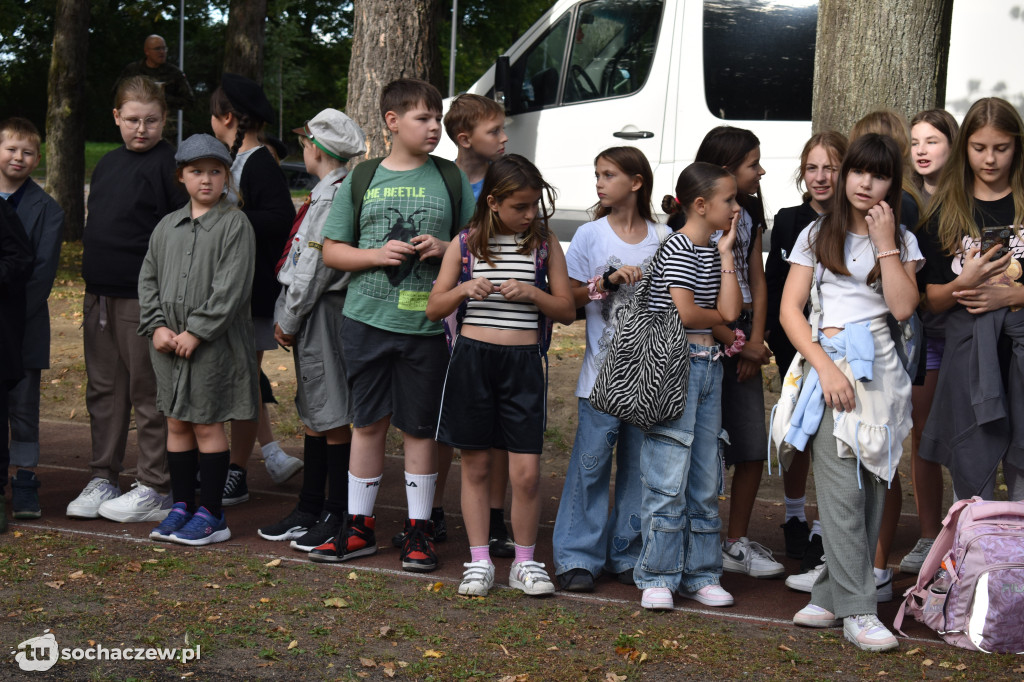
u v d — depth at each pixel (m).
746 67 7.68
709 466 4.33
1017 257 4.12
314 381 4.88
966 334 4.16
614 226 4.49
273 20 41.81
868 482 3.98
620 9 8.23
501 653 3.67
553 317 4.26
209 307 4.79
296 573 4.49
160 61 12.16
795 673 3.57
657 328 4.10
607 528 4.70
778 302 4.90
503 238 4.27
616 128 8.12
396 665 3.53
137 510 5.23
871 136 3.86
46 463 6.48
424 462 4.61
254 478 6.38
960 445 4.17
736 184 4.18
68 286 12.64
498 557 4.90
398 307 4.51
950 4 6.11
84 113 16.91
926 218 4.25
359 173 4.63
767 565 4.73
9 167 5.20
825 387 3.88
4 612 3.90
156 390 5.17
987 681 3.54
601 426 4.40
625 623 4.04
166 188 5.22
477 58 32.34
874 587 3.92
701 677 3.52
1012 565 3.78
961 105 6.93
